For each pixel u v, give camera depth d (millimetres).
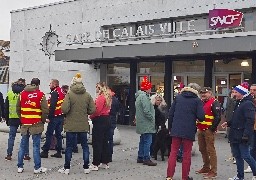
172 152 6777
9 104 8422
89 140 10227
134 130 15008
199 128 7281
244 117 6520
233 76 14492
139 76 16969
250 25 14180
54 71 19719
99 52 15234
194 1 15391
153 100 8773
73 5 19094
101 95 7707
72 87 7273
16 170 7609
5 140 11867
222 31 13336
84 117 7277
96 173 7441
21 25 21094
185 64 15750
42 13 20250
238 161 6734
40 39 20312
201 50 12648
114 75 17656
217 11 13141
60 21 19547
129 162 8570
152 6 16547
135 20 17016
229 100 8172
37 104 7309
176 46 13234
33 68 20578
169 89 15961
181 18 15875
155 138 8867
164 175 7316
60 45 19469
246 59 14141
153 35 15516
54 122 8758
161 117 8742
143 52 14055
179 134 6602
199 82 15398
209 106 7160
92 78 18234
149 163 8203
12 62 21453
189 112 6633
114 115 8430
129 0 17250
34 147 7375
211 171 7195
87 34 18094
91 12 18438
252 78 13891
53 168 7828
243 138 6430
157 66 16484
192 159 8992
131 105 16906
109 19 17844
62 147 9422
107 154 7883
